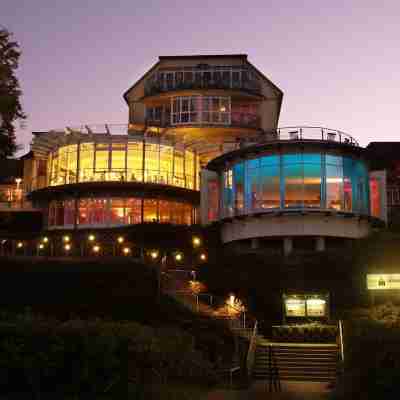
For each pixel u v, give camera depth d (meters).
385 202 40.62
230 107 55.94
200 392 18.55
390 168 51.91
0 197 54.03
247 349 24.19
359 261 30.52
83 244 38.69
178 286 29.83
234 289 30.66
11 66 28.58
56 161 47.44
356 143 36.69
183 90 55.84
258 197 35.41
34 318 17.55
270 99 57.88
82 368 15.38
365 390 15.43
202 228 37.91
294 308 29.31
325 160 35.19
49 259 32.03
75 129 46.34
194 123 55.00
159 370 17.12
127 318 28.03
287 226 34.53
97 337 15.69
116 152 45.84
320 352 24.30
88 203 45.19
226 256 32.66
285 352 24.41
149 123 56.94
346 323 23.95
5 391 15.61
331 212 34.19
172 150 47.44
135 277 29.23
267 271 30.83
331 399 17.22
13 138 28.97
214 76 57.66
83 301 29.25
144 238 37.06
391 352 15.02
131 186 44.47
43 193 46.72
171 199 46.38
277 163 35.31
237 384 21.03
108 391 15.53
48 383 15.55
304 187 34.75
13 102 28.16
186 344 19.59
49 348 15.55
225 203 38.16
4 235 42.41
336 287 30.19
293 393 19.09
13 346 15.56
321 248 34.31
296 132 35.88
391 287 29.05
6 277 30.42
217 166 39.62
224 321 25.91
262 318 29.16
